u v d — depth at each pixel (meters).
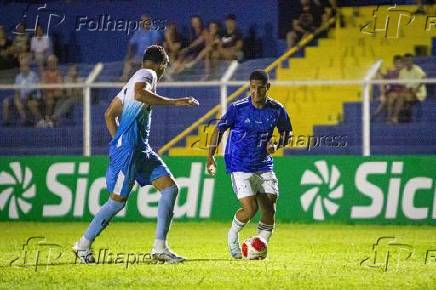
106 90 50.88
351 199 43.44
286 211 43.91
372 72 43.84
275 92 52.22
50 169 45.19
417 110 49.84
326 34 54.94
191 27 54.19
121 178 26.55
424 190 42.91
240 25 56.03
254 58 55.75
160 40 53.56
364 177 43.41
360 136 50.16
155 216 44.28
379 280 22.95
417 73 50.69
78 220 44.88
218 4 56.25
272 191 28.69
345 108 51.09
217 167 44.28
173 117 50.00
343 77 52.00
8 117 50.53
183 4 56.19
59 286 21.92
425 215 42.88
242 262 27.50
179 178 44.41
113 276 23.78
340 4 55.44
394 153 49.47
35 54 53.66
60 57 55.88
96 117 50.62
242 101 28.73
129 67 51.50
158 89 51.09
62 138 49.78
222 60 53.00
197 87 51.06
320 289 21.25
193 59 52.75
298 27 55.12
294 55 54.50
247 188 28.39
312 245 33.53
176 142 50.22
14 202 45.34
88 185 44.88
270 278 23.31
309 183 43.81
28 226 42.84
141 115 26.45
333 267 26.08
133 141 26.45
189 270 25.14
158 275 23.97
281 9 55.75
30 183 45.28
